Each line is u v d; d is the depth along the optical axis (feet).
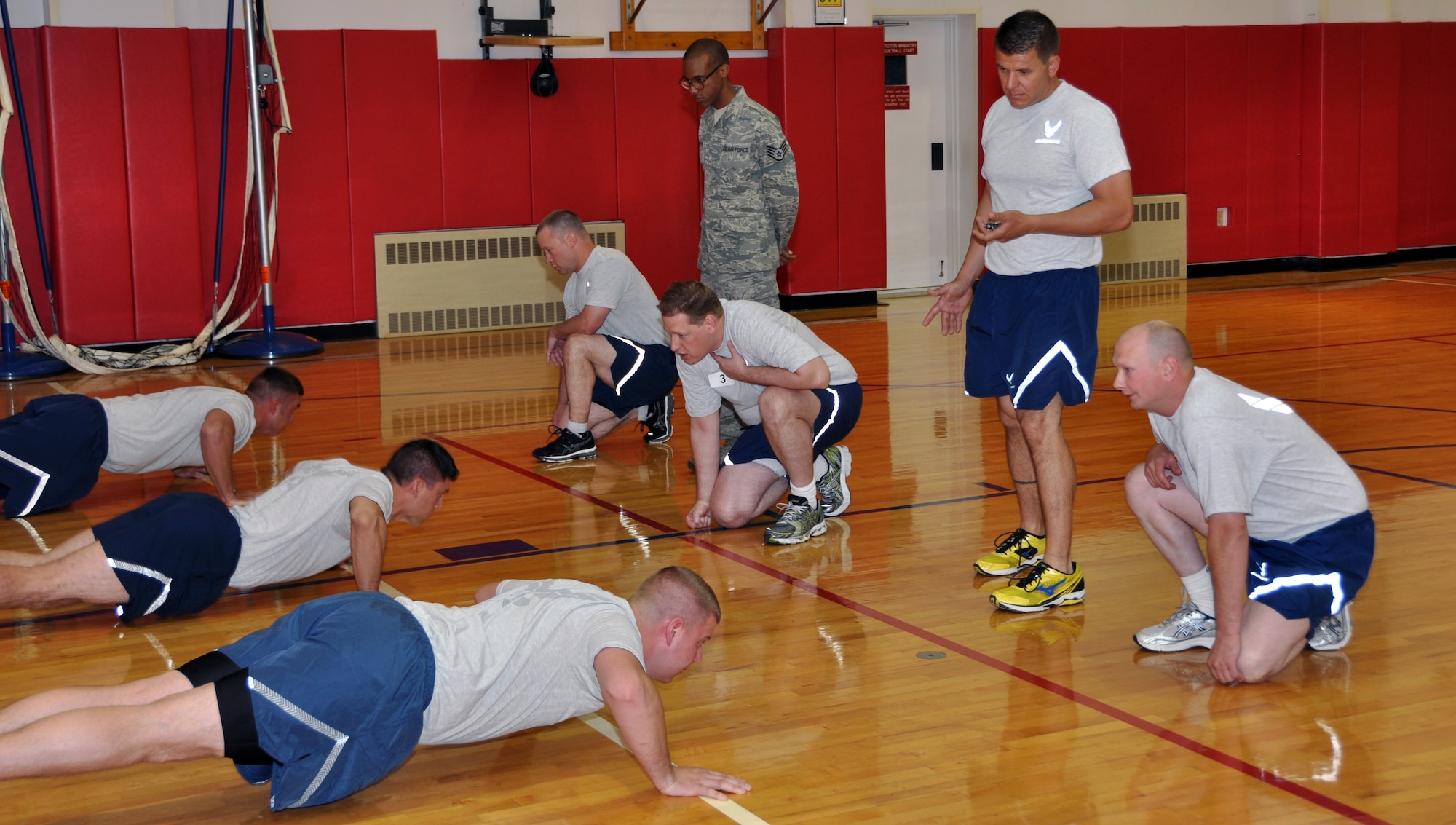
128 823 7.53
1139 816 7.44
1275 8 40.29
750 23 33.88
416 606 7.76
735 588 12.05
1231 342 26.91
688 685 9.66
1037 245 10.96
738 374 13.29
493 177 31.55
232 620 11.15
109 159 27.14
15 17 26.73
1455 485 14.96
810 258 34.68
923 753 8.39
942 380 23.88
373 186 30.37
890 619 11.11
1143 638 10.23
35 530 13.98
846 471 14.69
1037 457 11.19
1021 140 10.98
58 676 9.89
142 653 10.37
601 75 32.30
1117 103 38.37
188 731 6.84
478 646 7.68
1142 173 39.01
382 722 7.22
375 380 24.50
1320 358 24.57
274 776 7.18
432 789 8.00
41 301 27.53
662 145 33.12
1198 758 8.21
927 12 35.96
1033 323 10.97
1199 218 40.04
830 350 14.28
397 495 10.79
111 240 27.35
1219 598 9.10
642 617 7.98
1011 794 7.77
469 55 31.09
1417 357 24.38
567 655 7.84
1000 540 12.76
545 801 7.80
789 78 33.71
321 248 30.07
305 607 7.64
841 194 34.73
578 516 14.73
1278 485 9.23
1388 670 9.64
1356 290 35.78
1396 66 40.98
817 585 12.09
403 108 30.37
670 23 32.96
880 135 34.91
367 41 29.84
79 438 13.92
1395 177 41.60
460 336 31.01
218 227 26.99
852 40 34.22
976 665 9.99
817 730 8.80
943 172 37.81
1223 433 8.89
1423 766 8.02
